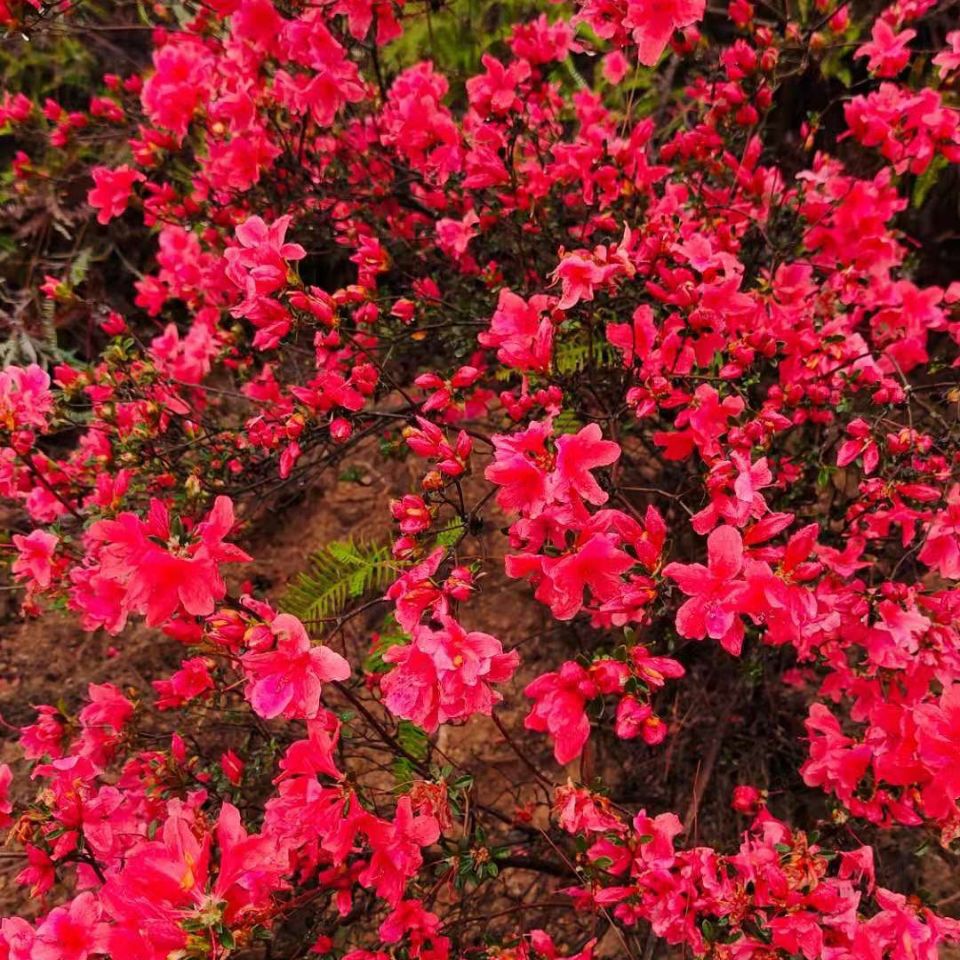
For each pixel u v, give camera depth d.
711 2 3.25
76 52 3.77
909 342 2.38
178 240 2.67
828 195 2.36
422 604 1.48
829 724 1.81
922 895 1.55
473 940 2.07
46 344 3.37
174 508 2.31
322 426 1.84
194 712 2.21
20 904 2.12
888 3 3.22
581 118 2.57
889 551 2.27
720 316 1.78
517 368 1.74
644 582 1.52
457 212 2.64
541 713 1.47
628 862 1.57
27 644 2.67
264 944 1.99
